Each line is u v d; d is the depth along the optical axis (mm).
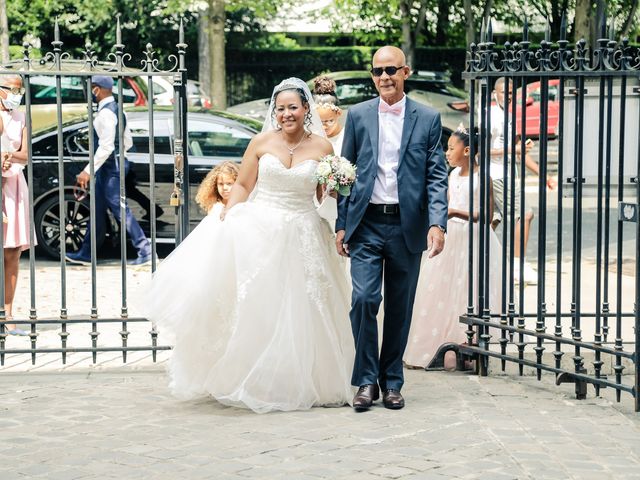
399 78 5844
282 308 5777
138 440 5227
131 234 10602
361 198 5805
